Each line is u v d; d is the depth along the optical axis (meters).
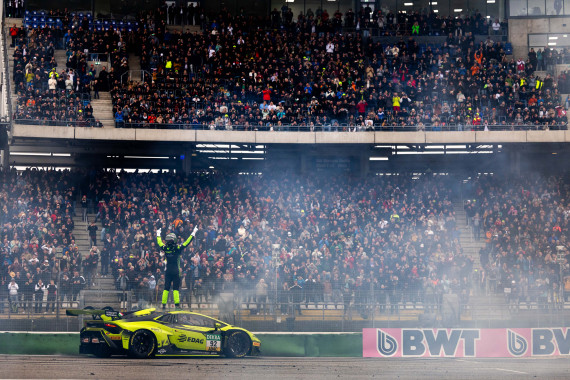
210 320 21.62
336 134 45.97
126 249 35.31
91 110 45.06
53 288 27.52
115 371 16.84
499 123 47.41
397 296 30.00
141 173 43.62
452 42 53.19
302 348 25.80
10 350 24.09
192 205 40.56
